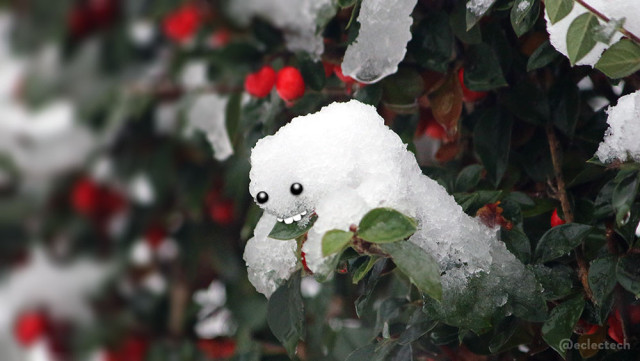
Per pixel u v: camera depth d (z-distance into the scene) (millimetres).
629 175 972
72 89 1104
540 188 1040
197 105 1082
